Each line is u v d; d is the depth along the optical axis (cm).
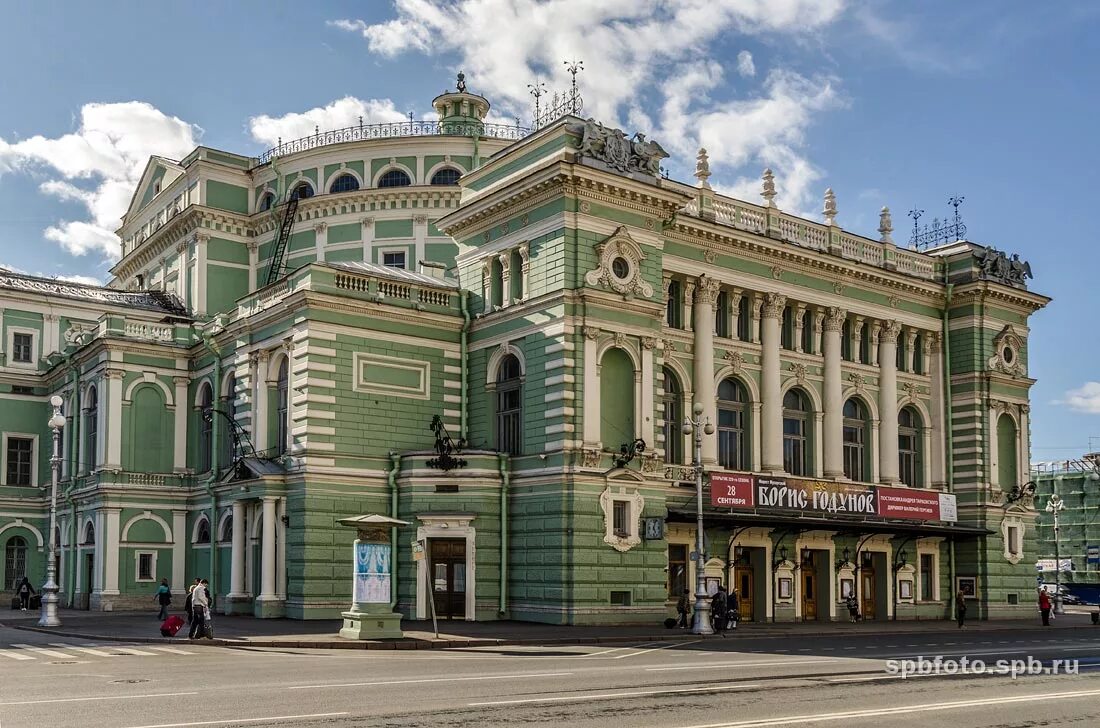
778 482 5106
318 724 1647
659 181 4747
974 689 2219
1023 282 6384
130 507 5538
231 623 4244
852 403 5847
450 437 4894
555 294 4453
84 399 5988
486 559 4506
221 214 6706
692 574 4859
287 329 4769
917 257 6122
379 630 3400
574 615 4244
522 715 1753
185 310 6706
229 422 5253
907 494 5666
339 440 4600
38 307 6681
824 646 3581
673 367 4997
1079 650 3519
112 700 1930
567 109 4775
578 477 4331
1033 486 6275
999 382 6178
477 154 6575
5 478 6494
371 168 6600
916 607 5838
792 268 5506
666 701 1942
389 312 4781
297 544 4488
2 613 5488
